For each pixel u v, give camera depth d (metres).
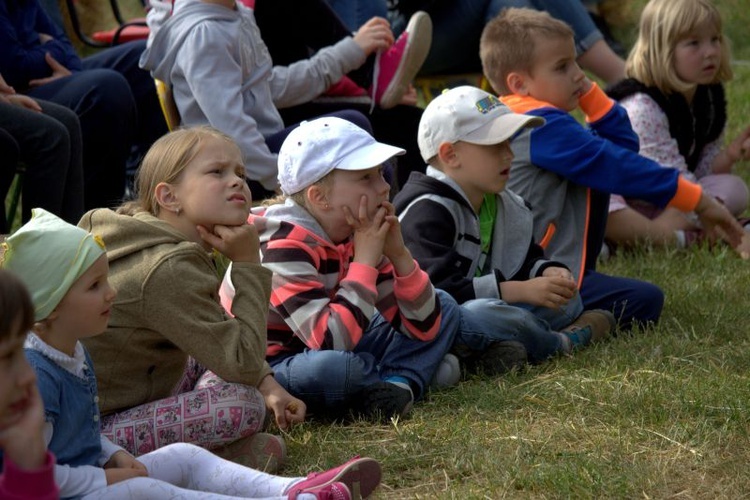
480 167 13.70
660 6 19.56
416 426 11.27
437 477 10.05
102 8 28.81
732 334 14.16
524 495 9.59
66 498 8.29
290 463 10.50
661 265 17.94
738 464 10.16
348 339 11.62
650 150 19.72
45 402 8.44
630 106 19.86
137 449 10.10
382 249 11.98
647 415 11.32
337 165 11.85
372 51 18.42
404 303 12.06
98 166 17.30
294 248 11.91
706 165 20.89
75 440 8.77
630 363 13.01
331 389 11.48
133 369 10.41
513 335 13.09
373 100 18.66
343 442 10.91
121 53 19.62
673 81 19.56
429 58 23.30
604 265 18.30
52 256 8.71
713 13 19.47
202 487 9.12
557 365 13.14
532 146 15.68
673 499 9.55
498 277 13.45
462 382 12.70
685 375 12.50
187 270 10.11
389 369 12.27
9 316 6.73
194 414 10.15
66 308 8.74
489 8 22.72
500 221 14.20
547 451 10.52
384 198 12.09
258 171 16.17
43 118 15.48
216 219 10.47
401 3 22.81
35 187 15.61
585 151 15.72
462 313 12.89
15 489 6.51
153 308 10.03
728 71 20.14
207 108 15.99
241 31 16.53
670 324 14.75
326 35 19.02
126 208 10.94
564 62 16.19
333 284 12.20
